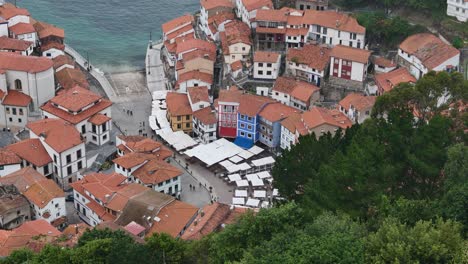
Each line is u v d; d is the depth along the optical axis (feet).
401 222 283.18
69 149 573.74
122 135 627.87
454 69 629.10
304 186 411.75
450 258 247.70
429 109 440.86
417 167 361.10
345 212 337.52
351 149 374.22
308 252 248.73
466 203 280.72
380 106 449.89
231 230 308.60
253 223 306.76
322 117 588.50
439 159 360.69
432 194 357.82
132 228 456.86
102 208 515.09
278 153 628.28
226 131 649.61
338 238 255.70
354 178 351.25
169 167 565.12
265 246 274.57
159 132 647.56
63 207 518.37
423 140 371.56
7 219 492.54
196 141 642.22
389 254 246.06
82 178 556.10
